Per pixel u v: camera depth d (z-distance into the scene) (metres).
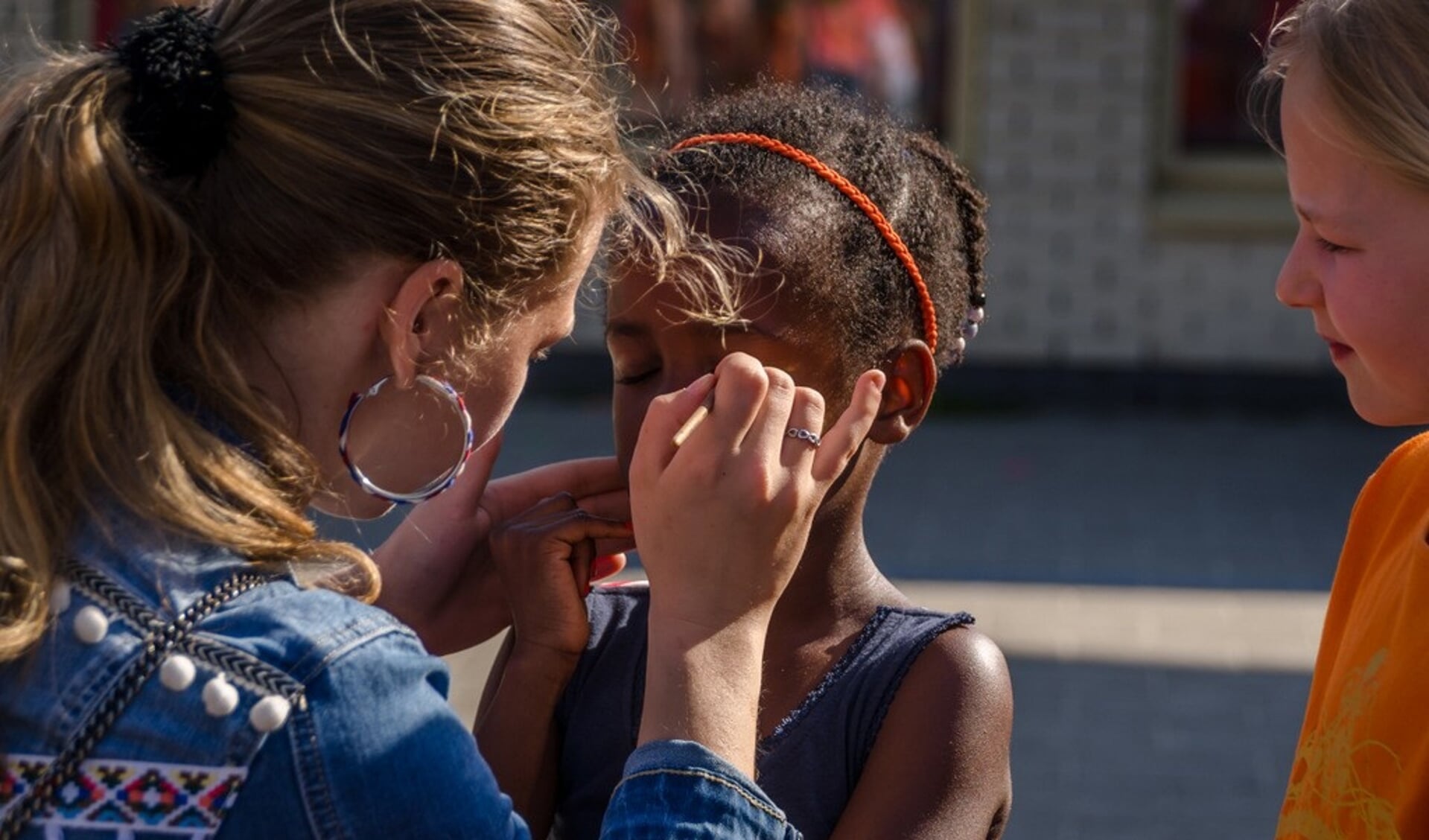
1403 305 1.42
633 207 1.65
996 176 9.74
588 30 1.57
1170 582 6.66
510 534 1.77
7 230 1.38
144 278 1.37
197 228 1.40
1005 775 1.67
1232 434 9.23
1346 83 1.41
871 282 1.71
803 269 1.66
